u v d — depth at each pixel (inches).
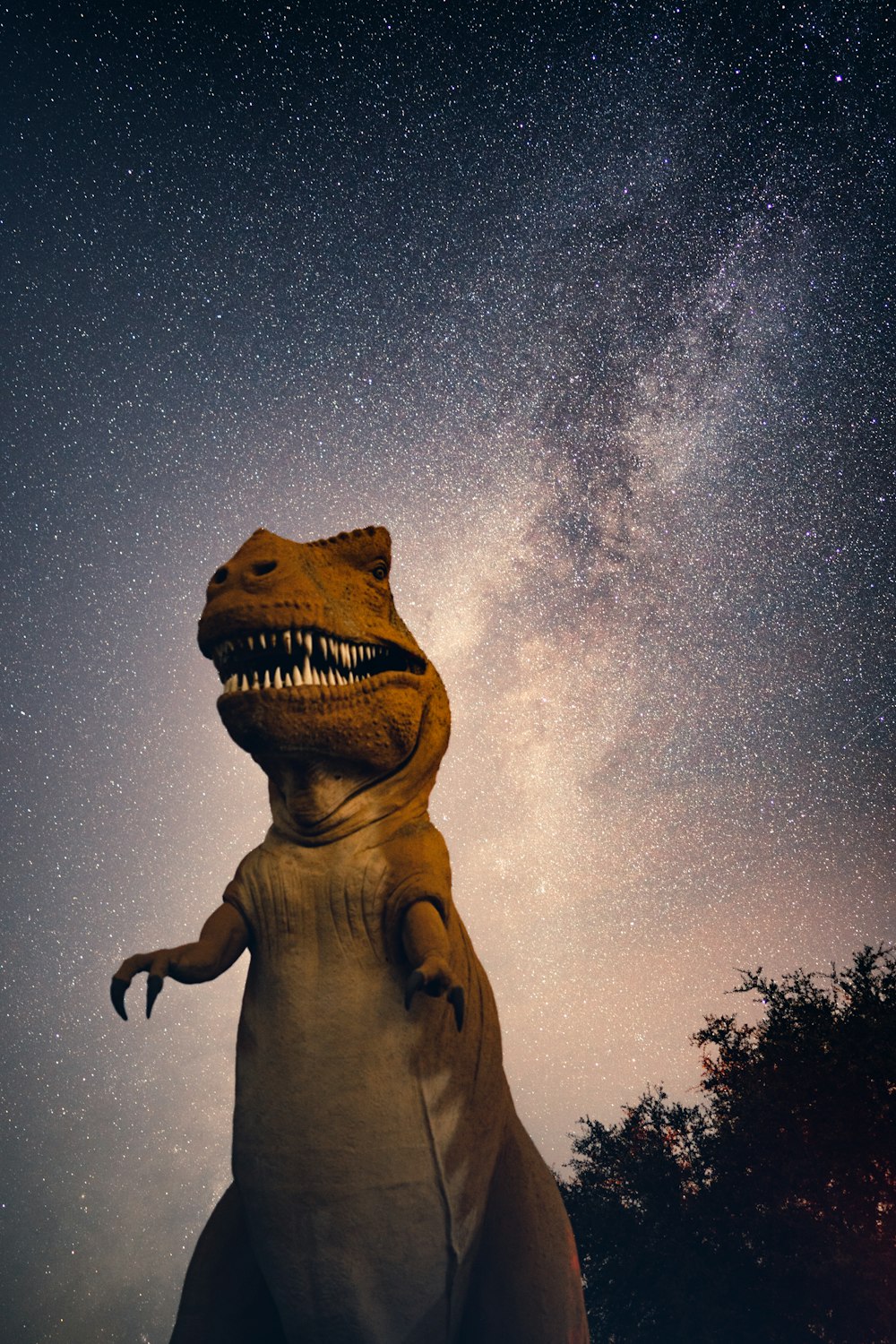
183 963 102.2
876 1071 254.1
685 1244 251.0
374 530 121.6
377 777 113.7
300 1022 104.3
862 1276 230.2
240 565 110.9
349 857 109.0
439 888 107.6
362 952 106.4
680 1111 296.2
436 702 121.1
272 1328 113.9
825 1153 251.0
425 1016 105.6
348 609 113.3
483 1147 108.5
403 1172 101.0
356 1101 101.7
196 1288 113.0
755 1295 239.9
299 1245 99.9
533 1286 110.0
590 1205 272.5
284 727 106.9
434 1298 102.6
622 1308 255.1
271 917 108.4
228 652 109.0
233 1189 117.5
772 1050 278.5
